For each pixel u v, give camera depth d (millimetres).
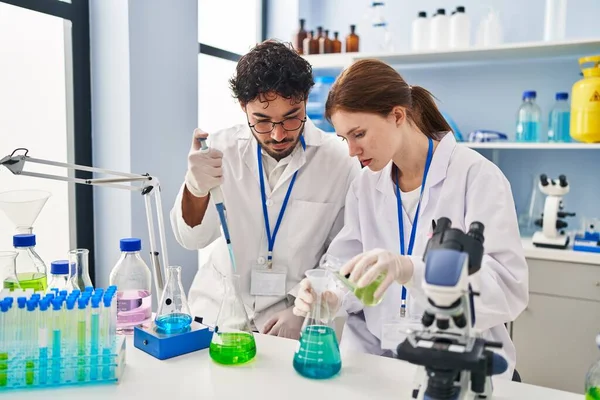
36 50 2227
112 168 2289
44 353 1036
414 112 1478
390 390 1021
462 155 1429
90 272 2326
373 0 3322
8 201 1300
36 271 1300
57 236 2320
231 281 1193
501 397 1006
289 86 1412
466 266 816
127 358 1181
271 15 3613
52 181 2279
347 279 1049
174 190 2514
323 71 3238
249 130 1830
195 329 1235
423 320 871
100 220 2330
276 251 1752
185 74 2549
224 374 1094
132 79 2229
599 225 2686
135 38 2232
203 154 1355
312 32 3180
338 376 1086
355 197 1628
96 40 2264
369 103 1271
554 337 2480
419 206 1456
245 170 1785
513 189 3012
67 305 1040
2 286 1220
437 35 2850
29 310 1031
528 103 2773
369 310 1506
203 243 1740
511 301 1256
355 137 1318
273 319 1585
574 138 2600
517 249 1278
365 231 1564
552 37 2676
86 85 2264
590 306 2398
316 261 1790
